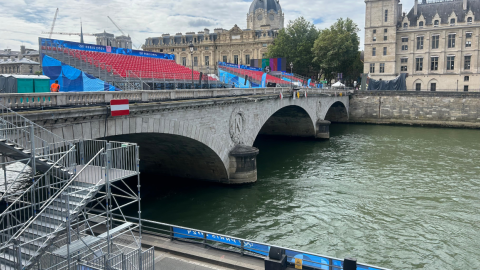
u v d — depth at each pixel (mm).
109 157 15680
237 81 68125
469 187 36344
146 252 16734
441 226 27250
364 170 42969
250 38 124188
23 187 20422
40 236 13766
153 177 38656
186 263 17766
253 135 41156
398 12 114438
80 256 14992
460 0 103500
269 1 146000
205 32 130625
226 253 18609
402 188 36000
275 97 46031
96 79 34281
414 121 85750
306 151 55219
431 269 21562
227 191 34344
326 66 96250
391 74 107875
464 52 100938
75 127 19031
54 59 35781
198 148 32469
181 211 29547
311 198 32906
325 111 73312
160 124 25438
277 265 16438
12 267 13156
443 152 53250
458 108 81188
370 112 90688
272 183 37094
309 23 104812
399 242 24750
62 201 15016
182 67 56031
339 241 24812
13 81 21141
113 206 29984
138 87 38812
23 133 16328
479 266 21891
